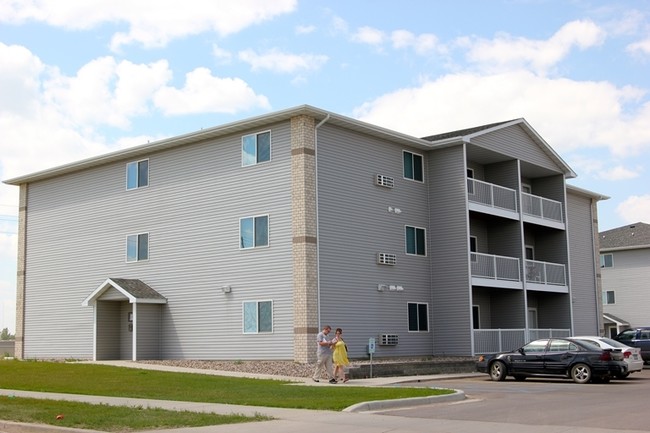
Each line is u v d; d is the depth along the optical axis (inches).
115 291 1307.8
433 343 1328.7
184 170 1302.9
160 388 827.4
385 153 1293.1
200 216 1268.5
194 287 1261.1
